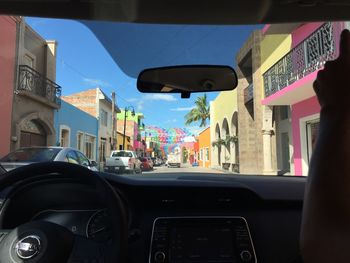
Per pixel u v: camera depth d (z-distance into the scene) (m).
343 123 1.15
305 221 1.13
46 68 23.38
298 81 12.79
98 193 1.99
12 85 19.11
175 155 51.28
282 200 2.40
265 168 18.34
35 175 1.88
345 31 1.24
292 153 17.12
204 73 3.29
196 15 2.41
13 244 1.61
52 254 1.59
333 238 1.05
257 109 18.52
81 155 11.57
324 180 1.11
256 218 2.39
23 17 2.54
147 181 2.51
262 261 2.29
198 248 2.25
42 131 23.58
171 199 2.39
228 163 30.06
